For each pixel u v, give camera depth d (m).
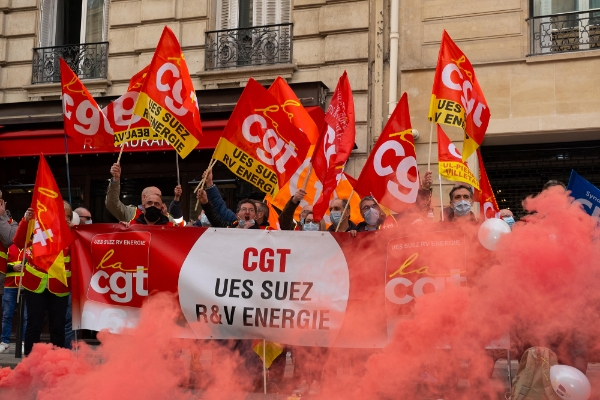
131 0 13.05
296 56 12.16
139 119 7.41
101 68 13.20
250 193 11.91
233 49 12.49
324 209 6.50
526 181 11.58
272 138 7.07
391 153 6.16
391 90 11.50
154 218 6.79
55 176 12.59
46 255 6.71
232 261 6.08
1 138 11.95
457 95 6.95
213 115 11.61
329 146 6.59
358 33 11.87
